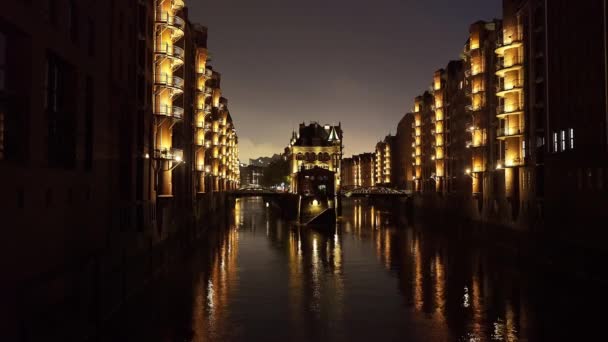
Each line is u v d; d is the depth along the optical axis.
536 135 49.94
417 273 45.25
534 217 49.62
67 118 24.42
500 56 60.16
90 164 27.06
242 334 27.78
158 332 27.67
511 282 40.16
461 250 58.84
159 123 44.19
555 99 44.91
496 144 63.59
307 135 131.88
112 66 31.27
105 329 26.75
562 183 43.19
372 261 52.16
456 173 86.12
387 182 173.38
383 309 33.09
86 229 26.06
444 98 95.75
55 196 21.78
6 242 17.14
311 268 48.03
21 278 18.31
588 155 38.75
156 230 43.53
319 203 98.62
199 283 40.66
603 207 36.50
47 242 20.83
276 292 37.78
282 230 85.50
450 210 88.69
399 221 102.94
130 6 36.41
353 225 94.19
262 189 156.25
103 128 29.23
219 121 110.44
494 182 63.69
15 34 19.05
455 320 30.47
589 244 38.47
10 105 18.89
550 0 45.78
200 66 74.69
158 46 44.88
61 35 22.53
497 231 61.09
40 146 20.33
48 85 22.41
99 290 25.28
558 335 27.16
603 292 35.53
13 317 16.77
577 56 40.91
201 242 67.19
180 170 56.97
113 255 29.95
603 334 27.06
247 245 64.88
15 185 17.88
